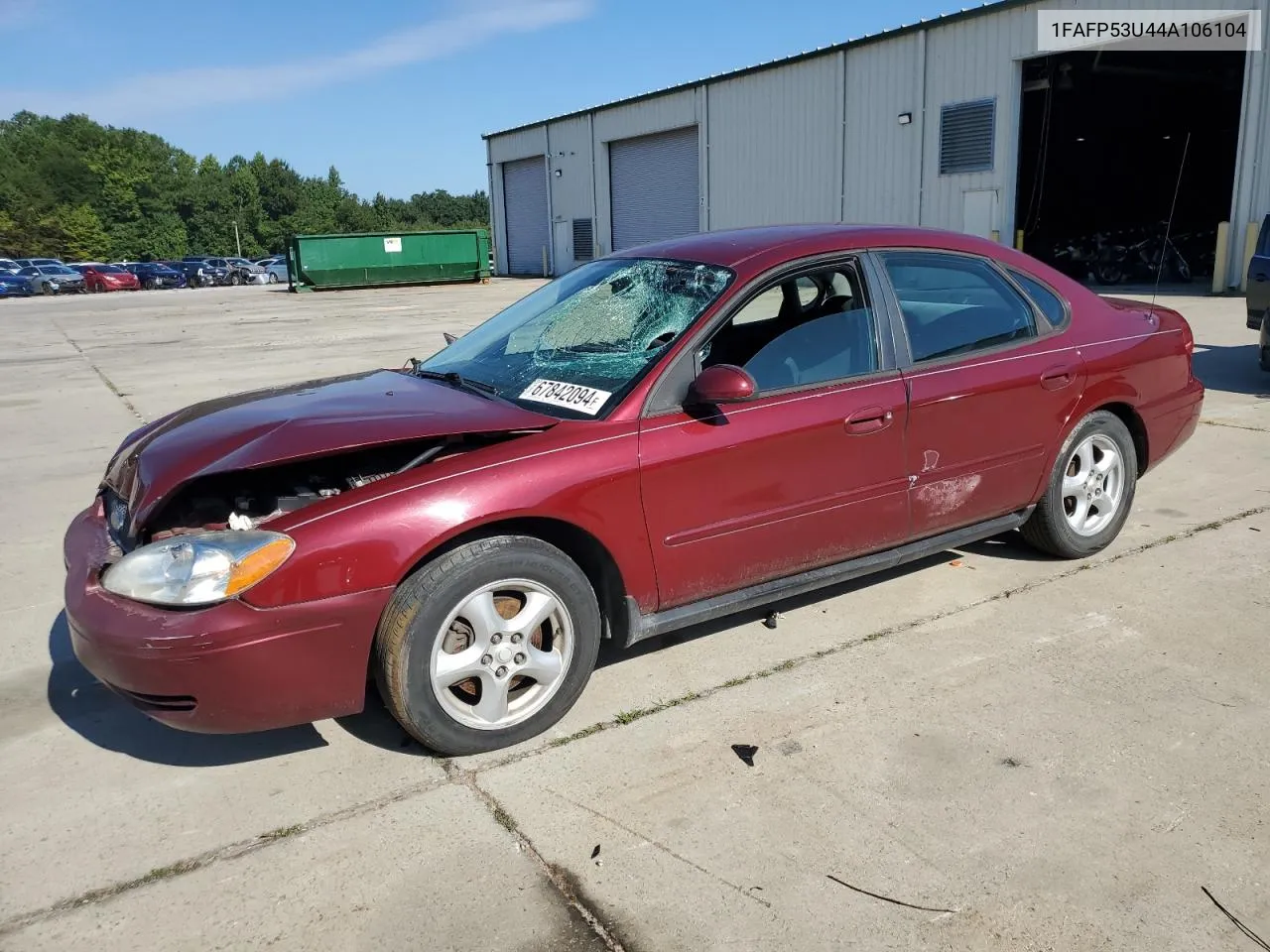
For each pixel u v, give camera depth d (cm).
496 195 4359
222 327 1981
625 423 317
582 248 3759
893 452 370
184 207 11181
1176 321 494
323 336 1683
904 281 387
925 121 2312
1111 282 2238
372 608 280
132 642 264
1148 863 251
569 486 302
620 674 360
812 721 324
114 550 304
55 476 699
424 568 289
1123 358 445
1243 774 288
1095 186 2717
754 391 311
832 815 274
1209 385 909
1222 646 370
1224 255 1877
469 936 231
